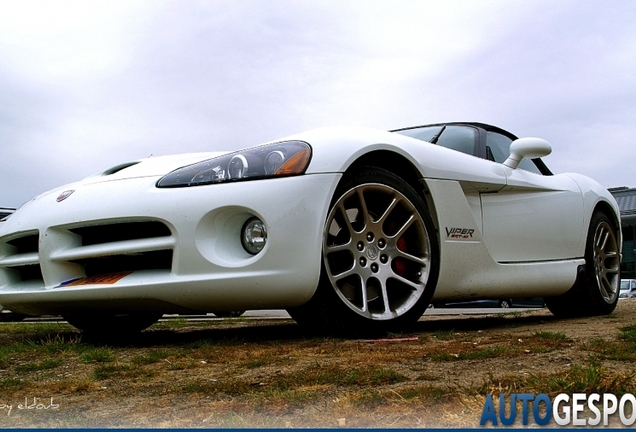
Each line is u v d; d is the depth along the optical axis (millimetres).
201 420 1543
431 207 3438
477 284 3664
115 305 3109
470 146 4156
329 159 2943
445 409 1549
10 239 3443
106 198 3111
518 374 1960
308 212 2844
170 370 2256
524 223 4086
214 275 2834
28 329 4629
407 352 2496
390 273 3176
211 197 2881
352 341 2900
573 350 2434
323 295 2951
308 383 1913
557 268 4301
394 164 3383
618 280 5051
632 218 25594
